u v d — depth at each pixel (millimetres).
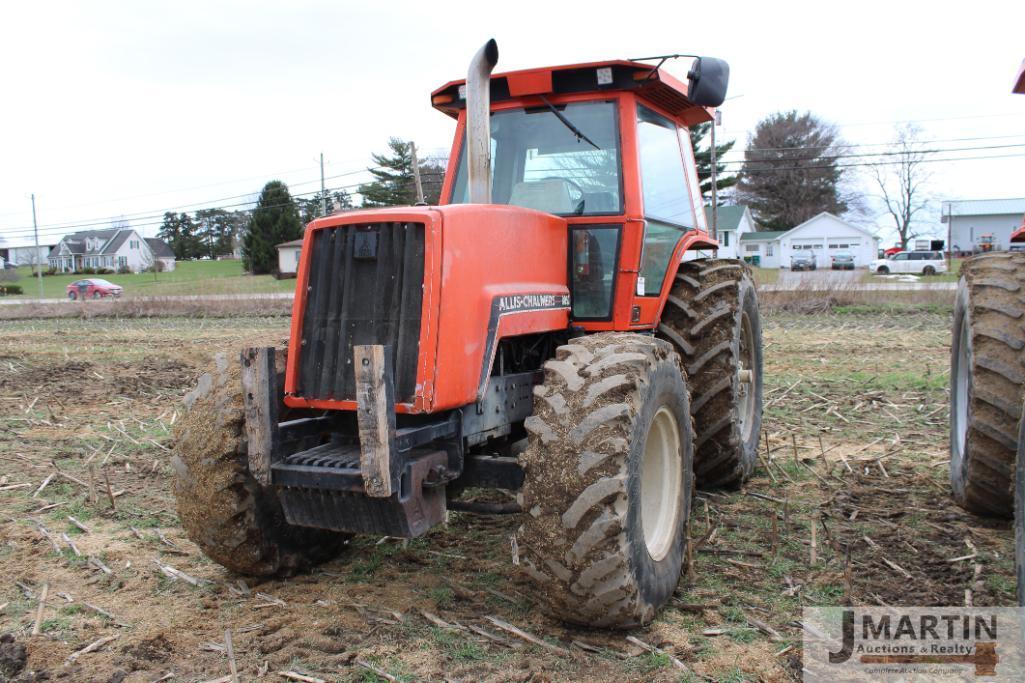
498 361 3639
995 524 4410
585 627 3242
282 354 3438
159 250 84688
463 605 3494
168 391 9406
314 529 3871
